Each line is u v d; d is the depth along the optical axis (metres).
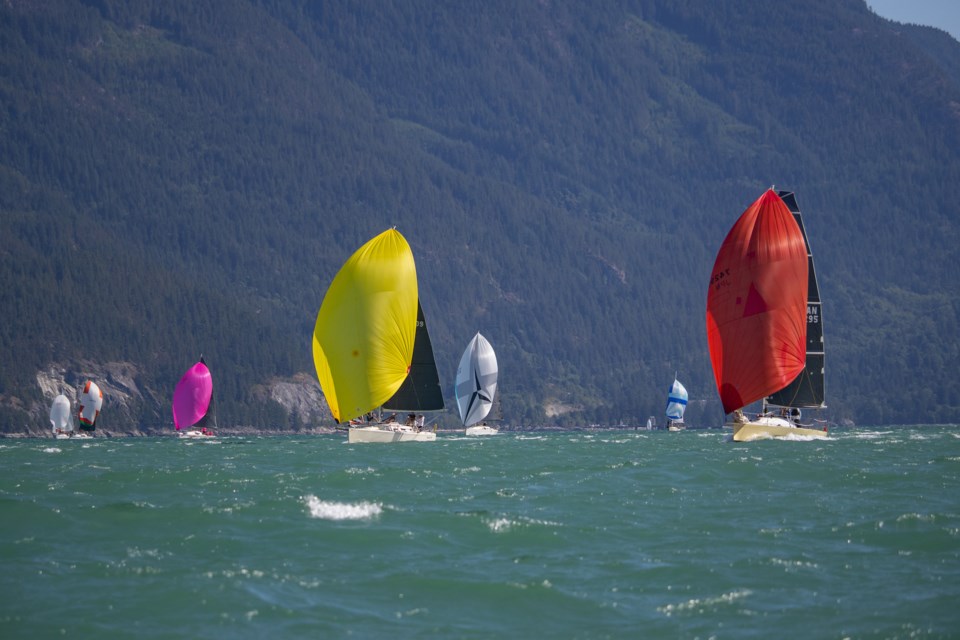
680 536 104.62
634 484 146.50
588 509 121.25
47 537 103.19
